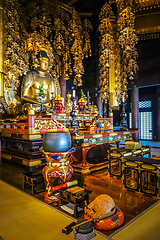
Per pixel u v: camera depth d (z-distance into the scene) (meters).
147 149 4.95
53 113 6.17
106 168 5.23
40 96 6.14
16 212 2.65
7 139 5.54
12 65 5.23
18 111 7.63
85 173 4.39
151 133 13.74
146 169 3.20
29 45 7.71
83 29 7.93
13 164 5.72
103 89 7.53
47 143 3.00
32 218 2.48
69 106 7.61
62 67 10.88
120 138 5.83
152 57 10.92
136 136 11.45
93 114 7.52
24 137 4.59
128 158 3.56
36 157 4.51
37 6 7.00
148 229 2.19
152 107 13.63
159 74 10.66
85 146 4.54
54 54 8.89
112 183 3.93
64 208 2.74
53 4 6.56
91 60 13.45
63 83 11.09
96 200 2.40
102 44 5.43
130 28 4.72
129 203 2.92
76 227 2.07
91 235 2.02
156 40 10.75
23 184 3.62
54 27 7.79
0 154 5.95
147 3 5.21
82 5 9.43
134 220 2.39
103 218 2.24
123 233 2.12
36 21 7.12
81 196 2.52
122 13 4.69
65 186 2.83
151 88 13.71
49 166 3.02
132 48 5.12
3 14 5.14
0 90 5.22
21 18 7.61
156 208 2.75
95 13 9.95
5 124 5.76
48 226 2.29
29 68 8.23
